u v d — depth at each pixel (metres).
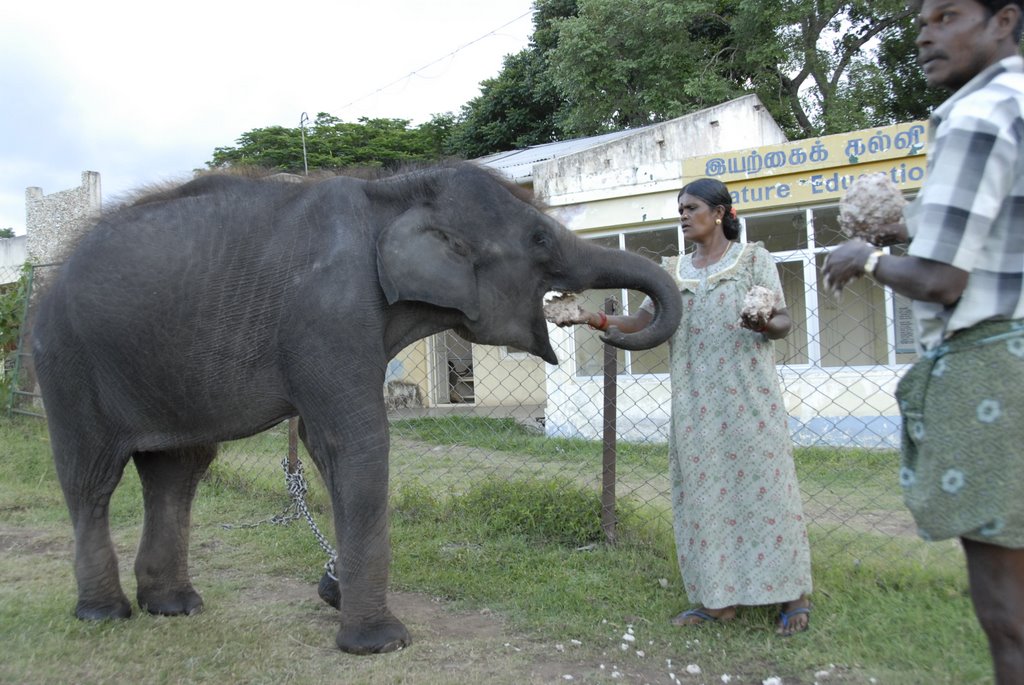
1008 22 2.02
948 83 2.12
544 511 5.25
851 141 9.44
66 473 3.91
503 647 3.59
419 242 3.61
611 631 3.76
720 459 3.69
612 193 10.90
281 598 4.36
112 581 3.96
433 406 14.88
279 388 3.69
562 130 20.92
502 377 14.81
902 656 3.34
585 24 17.47
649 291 3.75
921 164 9.17
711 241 3.84
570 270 3.86
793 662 3.35
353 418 3.52
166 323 3.64
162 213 3.80
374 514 3.57
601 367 10.94
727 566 3.69
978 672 3.11
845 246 2.11
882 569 4.27
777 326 3.52
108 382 3.76
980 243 1.89
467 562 4.80
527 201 3.91
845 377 9.53
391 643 3.55
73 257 3.84
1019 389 1.93
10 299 10.52
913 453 2.18
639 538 4.93
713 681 3.25
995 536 1.95
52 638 3.62
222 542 5.45
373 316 3.60
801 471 7.47
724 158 10.16
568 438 10.05
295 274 3.60
